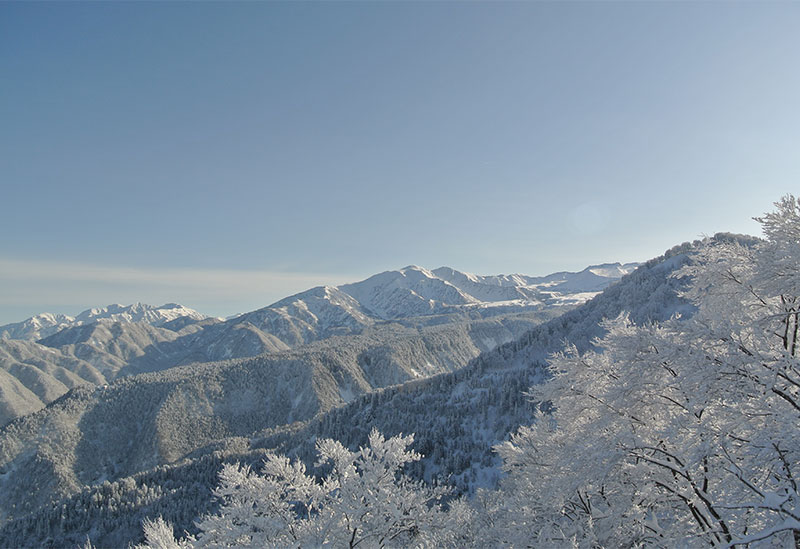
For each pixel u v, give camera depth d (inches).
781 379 413.4
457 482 3289.9
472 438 4079.7
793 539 354.6
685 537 423.2
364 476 558.3
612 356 493.7
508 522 609.9
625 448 417.4
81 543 3905.0
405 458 601.3
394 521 529.0
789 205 433.7
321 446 646.5
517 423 3863.2
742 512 420.5
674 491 447.2
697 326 402.9
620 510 457.4
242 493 566.9
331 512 569.0
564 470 466.0
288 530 552.1
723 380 379.9
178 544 559.5
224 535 506.3
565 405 521.7
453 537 690.8
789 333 467.5
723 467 386.3
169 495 4207.7
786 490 371.2
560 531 485.7
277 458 610.2
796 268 397.7
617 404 445.7
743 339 418.0
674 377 410.9
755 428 374.9
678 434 400.8
